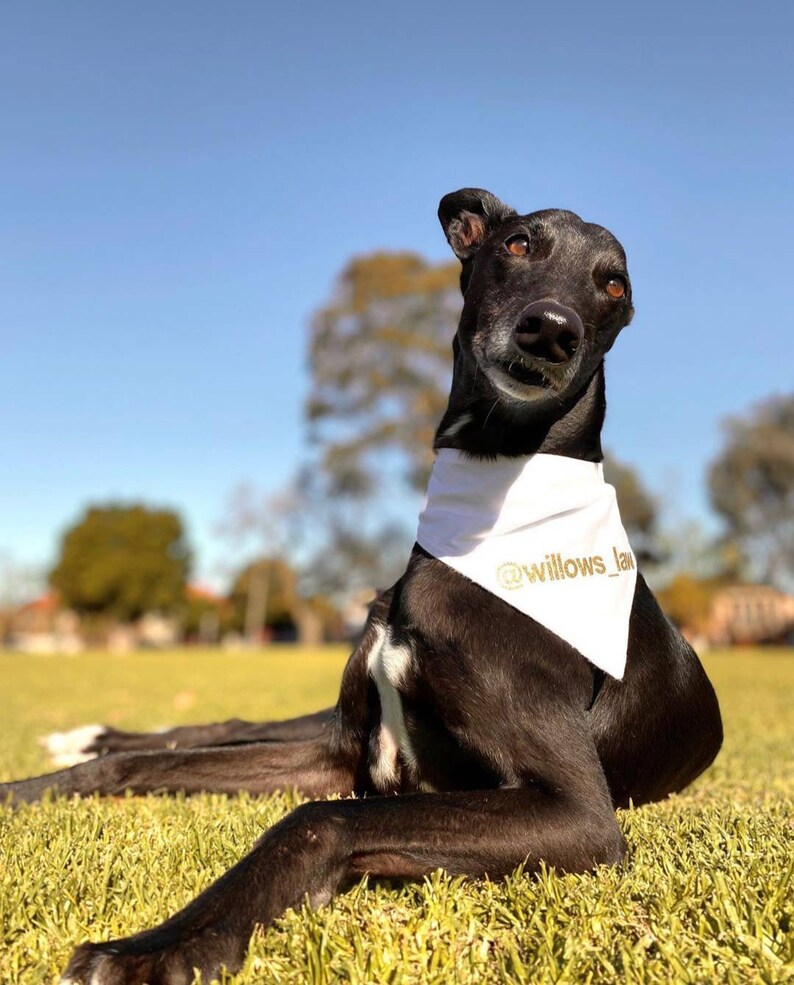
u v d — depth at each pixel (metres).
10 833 0.57
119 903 0.43
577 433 0.64
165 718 1.49
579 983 0.37
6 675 3.21
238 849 0.51
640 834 0.57
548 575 0.56
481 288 0.67
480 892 0.45
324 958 0.37
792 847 0.52
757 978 0.36
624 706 0.61
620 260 0.67
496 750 0.52
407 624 0.57
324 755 0.68
